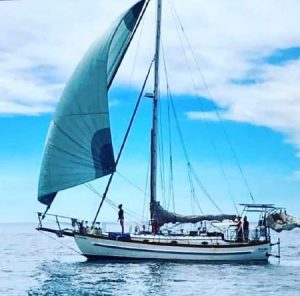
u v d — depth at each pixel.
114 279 33.34
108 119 41.72
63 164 41.22
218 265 40.50
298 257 54.94
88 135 41.47
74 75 42.34
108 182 41.53
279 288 30.88
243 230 41.91
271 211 42.62
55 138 41.47
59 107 41.84
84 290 29.67
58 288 30.45
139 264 39.84
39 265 43.78
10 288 30.67
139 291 29.34
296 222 42.16
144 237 40.28
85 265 40.19
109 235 40.03
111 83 43.81
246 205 42.22
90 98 41.84
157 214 41.62
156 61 44.03
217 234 41.38
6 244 85.00
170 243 40.09
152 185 42.59
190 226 41.88
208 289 30.23
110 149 41.56
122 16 43.88
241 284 32.12
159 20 44.34
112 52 43.88
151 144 43.28
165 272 36.22
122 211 40.31
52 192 41.12
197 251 40.41
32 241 98.62
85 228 40.59
